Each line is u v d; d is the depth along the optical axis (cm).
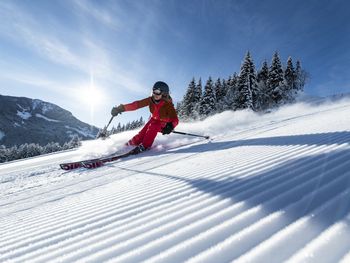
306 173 202
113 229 166
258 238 115
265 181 203
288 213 135
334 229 109
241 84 3481
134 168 465
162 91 601
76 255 138
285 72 4422
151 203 207
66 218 218
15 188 517
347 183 159
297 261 94
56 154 1401
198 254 112
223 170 278
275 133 546
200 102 3700
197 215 159
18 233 204
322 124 542
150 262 114
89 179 449
